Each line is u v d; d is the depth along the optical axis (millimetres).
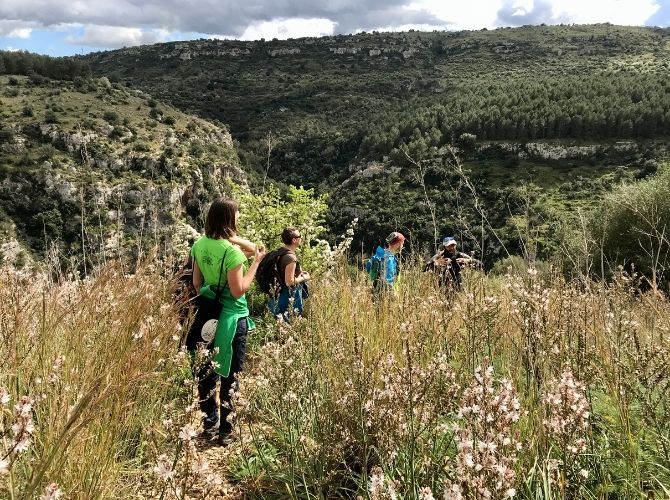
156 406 2969
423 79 156375
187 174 46688
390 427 2160
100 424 2316
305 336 3594
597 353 2836
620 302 3234
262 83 166125
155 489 2164
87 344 2902
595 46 158000
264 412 3291
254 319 5992
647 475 2332
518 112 70188
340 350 3111
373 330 3688
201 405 3516
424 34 191750
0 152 47094
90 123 58062
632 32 167000
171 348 3131
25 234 32812
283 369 2932
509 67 156125
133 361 2455
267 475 2824
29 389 2410
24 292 3318
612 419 2656
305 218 7738
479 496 1370
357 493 2434
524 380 2854
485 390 1741
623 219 14391
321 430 2797
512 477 1467
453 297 4043
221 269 3523
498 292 3896
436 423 2396
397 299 4125
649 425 2447
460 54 174250
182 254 6680
